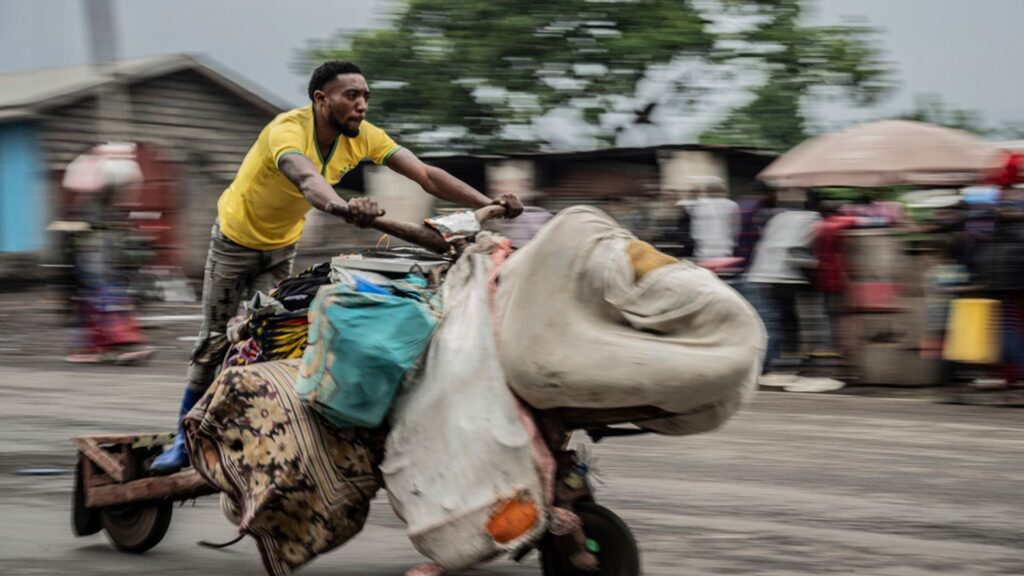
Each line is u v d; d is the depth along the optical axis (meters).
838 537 5.32
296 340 4.40
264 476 4.08
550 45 21.45
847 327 10.55
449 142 22.19
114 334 12.86
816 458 7.19
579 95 21.81
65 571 4.92
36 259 22.38
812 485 6.44
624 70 21.67
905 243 10.35
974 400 9.51
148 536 5.14
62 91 22.14
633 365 3.59
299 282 4.48
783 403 9.56
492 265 3.95
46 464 7.25
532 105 21.36
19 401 9.88
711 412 3.74
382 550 5.22
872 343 10.42
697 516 5.75
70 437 8.16
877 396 9.97
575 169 18.69
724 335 3.60
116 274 12.99
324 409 3.94
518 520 3.75
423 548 3.89
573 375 3.63
